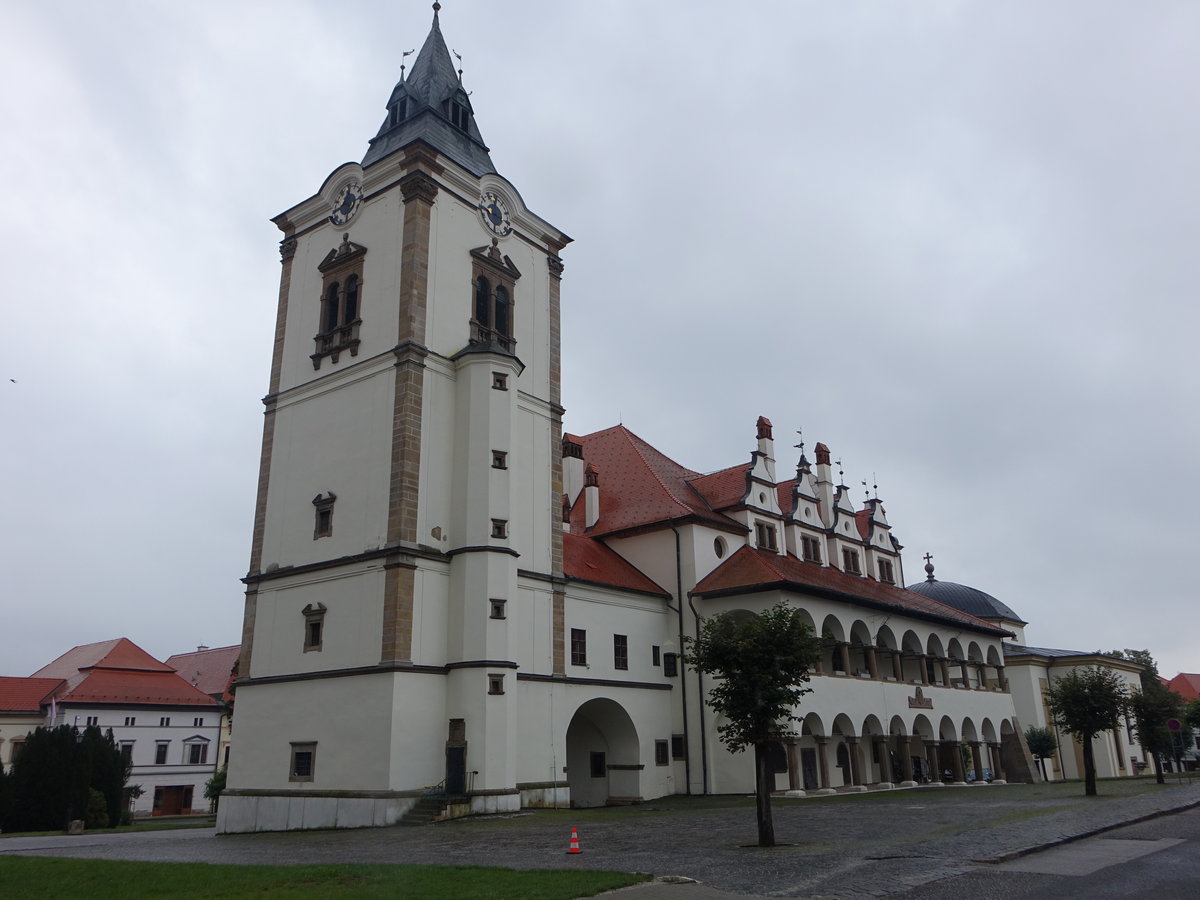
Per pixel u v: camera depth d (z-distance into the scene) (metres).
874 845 20.16
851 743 47.44
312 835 29.16
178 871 18.73
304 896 14.89
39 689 74.88
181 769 76.19
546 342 43.69
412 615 33.62
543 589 39.09
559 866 17.92
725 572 46.16
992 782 58.34
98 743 54.84
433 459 36.09
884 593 56.78
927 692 53.72
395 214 38.97
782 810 31.94
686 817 29.56
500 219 42.44
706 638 23.58
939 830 23.00
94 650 81.50
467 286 39.78
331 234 41.78
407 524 34.34
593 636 41.56
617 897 14.36
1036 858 17.91
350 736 33.16
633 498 50.41
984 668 62.66
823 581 50.31
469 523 35.47
